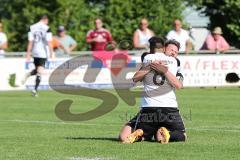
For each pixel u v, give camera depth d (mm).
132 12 100062
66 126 42688
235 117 47188
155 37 34688
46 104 58375
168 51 34438
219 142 34406
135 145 33125
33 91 67188
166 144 33375
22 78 74625
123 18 100250
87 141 34969
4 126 42719
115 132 39469
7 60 74312
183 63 74750
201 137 36469
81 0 104438
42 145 33656
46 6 103812
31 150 32062
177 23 74938
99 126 42625
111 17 100188
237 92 69875
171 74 33656
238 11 95188
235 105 56125
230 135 37406
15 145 33719
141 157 29812
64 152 31406
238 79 75750
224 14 97250
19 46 107000
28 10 104562
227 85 75750
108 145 33312
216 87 75625
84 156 30250
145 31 76000
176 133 34312
